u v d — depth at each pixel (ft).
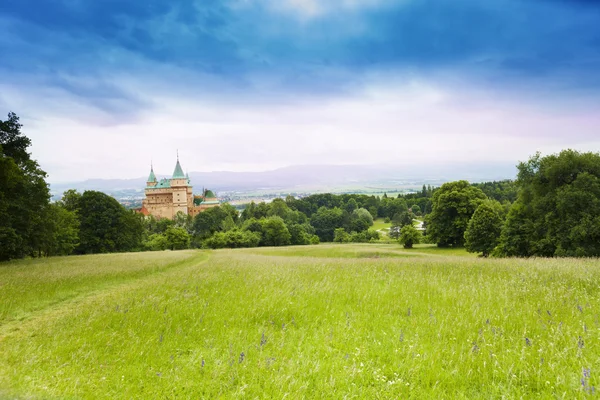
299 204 602.44
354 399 14.84
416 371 16.87
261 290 36.58
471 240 162.20
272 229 326.24
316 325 25.07
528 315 23.94
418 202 590.55
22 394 15.97
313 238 374.22
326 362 18.51
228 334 23.54
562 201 103.09
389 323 24.81
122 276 63.05
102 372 18.56
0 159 87.81
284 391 15.38
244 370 17.72
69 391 16.33
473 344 19.52
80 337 24.11
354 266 57.41
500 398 14.55
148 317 28.32
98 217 208.74
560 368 15.89
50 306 39.63
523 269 45.24
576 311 24.49
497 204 209.26
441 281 38.58
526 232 119.96
